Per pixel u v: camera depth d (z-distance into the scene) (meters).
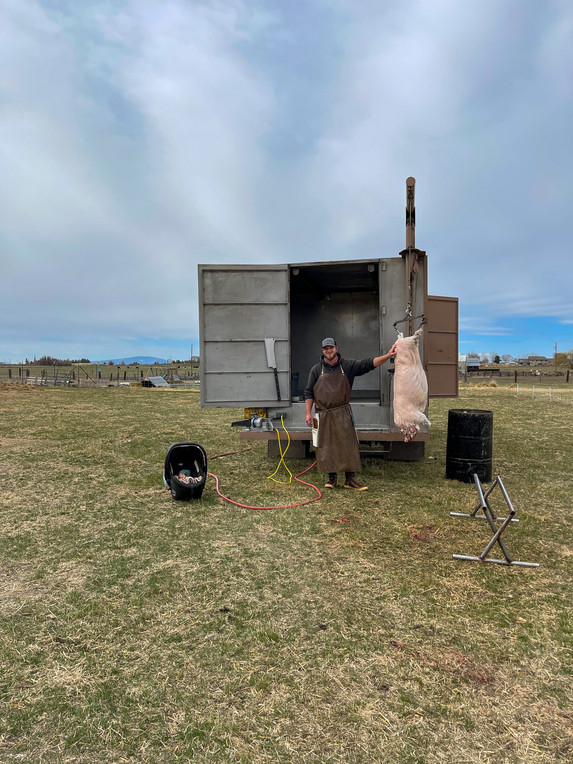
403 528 4.26
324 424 5.42
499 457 7.43
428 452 7.91
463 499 5.15
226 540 4.02
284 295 6.27
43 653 2.46
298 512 4.75
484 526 4.32
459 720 2.00
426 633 2.63
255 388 6.32
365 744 1.88
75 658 2.42
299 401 6.57
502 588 3.14
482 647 2.50
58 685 2.22
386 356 5.49
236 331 6.30
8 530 4.27
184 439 9.20
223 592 3.11
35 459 7.25
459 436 5.88
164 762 1.80
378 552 3.74
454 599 3.00
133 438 9.28
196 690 2.19
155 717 2.03
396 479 6.02
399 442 6.99
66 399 18.70
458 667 2.35
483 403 17.53
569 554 3.70
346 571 3.40
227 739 1.91
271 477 6.21
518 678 2.27
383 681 2.25
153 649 2.50
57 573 3.40
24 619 2.78
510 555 3.67
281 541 3.99
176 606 2.93
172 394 23.19
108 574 3.38
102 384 37.56
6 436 9.34
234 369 6.30
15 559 3.64
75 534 4.17
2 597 3.04
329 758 1.82
